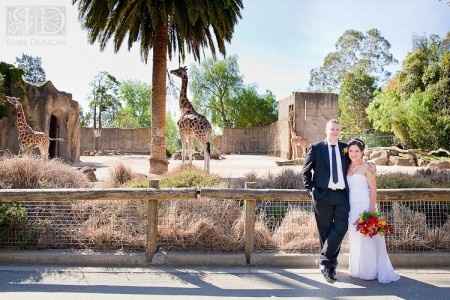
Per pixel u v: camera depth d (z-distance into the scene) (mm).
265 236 5590
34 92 19016
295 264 5246
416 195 5344
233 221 5828
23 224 5523
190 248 5508
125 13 11812
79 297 4059
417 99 27344
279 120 33094
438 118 26391
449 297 4129
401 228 5684
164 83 12148
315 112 27578
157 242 5477
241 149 41531
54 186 7188
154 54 12117
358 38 47500
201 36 12883
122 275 4773
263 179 8906
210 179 8477
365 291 4297
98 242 5496
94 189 5273
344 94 43375
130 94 54688
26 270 4898
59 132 21016
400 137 28656
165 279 4641
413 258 5289
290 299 4062
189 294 4168
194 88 46906
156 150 11977
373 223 4539
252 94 47062
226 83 46625
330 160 4762
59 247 5484
